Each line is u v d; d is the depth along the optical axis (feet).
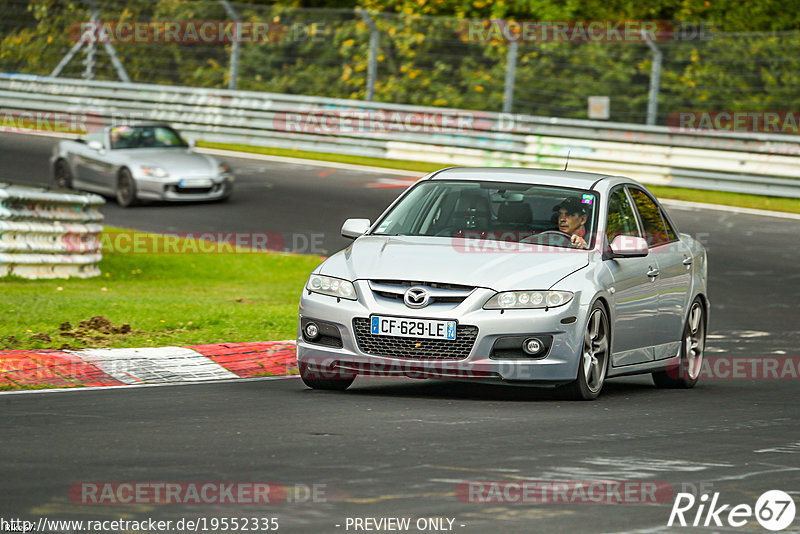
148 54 423.23
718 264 220.43
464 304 100.27
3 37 434.71
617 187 117.91
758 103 376.07
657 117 384.88
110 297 165.48
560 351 101.14
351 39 411.34
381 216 114.93
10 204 182.60
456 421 90.27
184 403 96.43
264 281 203.82
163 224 250.98
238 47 370.73
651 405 104.17
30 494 63.72
